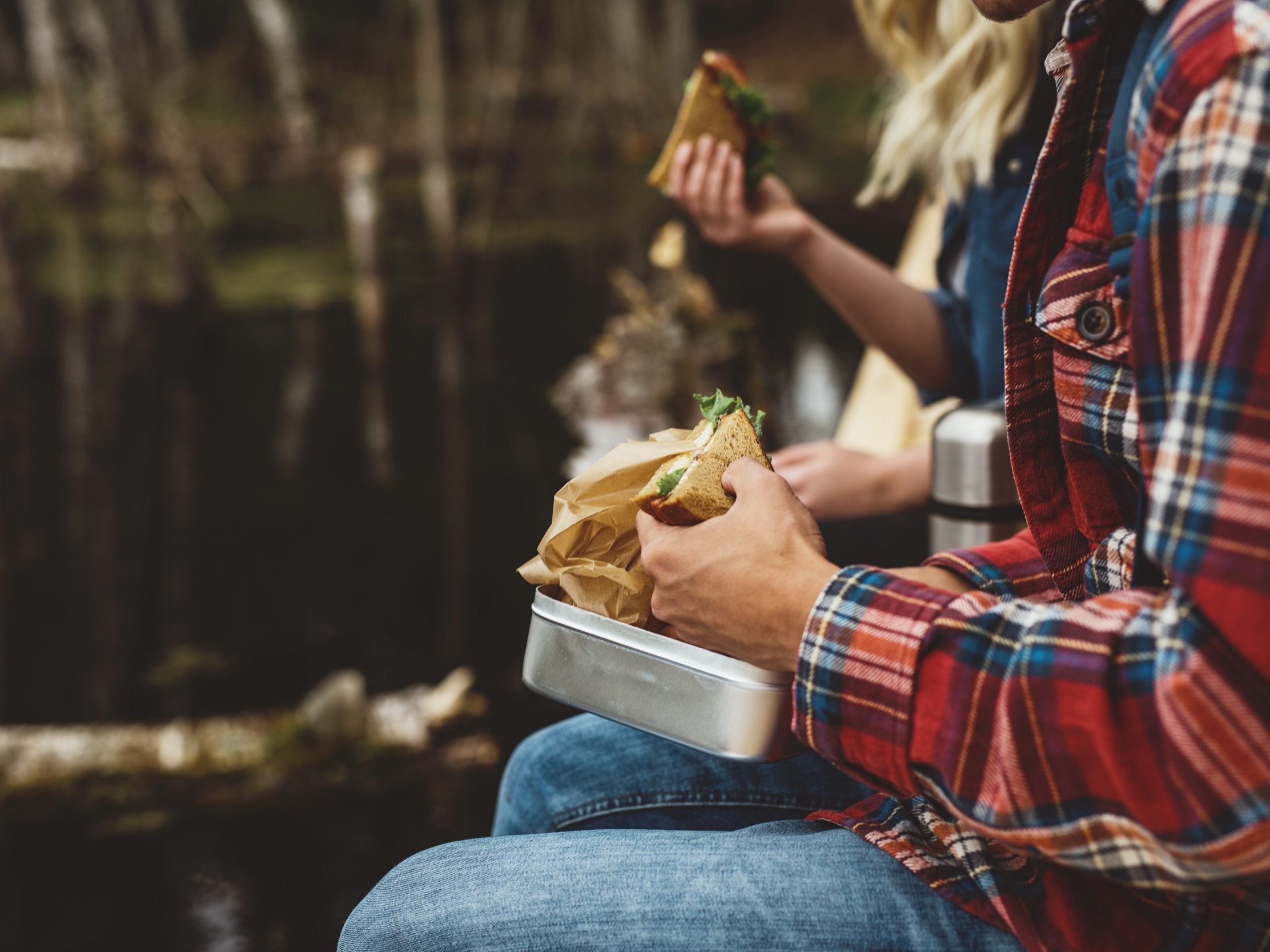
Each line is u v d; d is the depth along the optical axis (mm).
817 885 739
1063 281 725
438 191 7332
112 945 1599
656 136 13836
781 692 740
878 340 1435
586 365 3643
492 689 2373
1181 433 582
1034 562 870
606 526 841
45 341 5734
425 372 5133
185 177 12656
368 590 2975
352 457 4066
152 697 2430
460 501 3600
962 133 1248
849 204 8617
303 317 6355
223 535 3404
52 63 11758
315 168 13633
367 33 16344
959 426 1111
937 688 652
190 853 1822
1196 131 584
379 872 1771
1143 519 653
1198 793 573
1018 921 708
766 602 718
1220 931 675
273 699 2412
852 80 16609
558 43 15906
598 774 981
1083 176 728
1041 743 616
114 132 13047
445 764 2068
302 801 1967
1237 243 567
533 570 860
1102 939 700
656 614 779
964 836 743
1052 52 771
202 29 16922
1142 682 595
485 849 795
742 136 1491
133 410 4699
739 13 18562
